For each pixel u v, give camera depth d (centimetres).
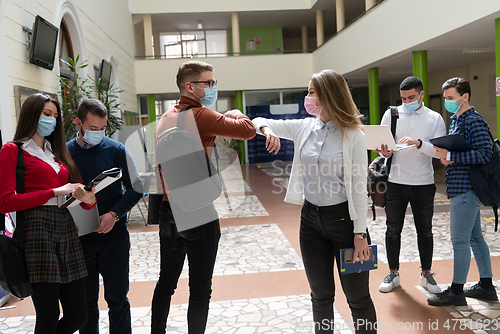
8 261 166
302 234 201
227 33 1781
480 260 276
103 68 876
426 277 303
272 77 1495
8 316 280
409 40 836
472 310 262
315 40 1983
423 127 293
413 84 288
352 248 185
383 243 421
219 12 1527
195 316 180
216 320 263
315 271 197
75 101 600
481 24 664
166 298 190
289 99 1534
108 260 211
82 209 195
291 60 1497
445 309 266
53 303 174
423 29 784
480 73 1168
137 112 1462
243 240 465
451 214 271
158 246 456
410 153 292
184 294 311
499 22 623
